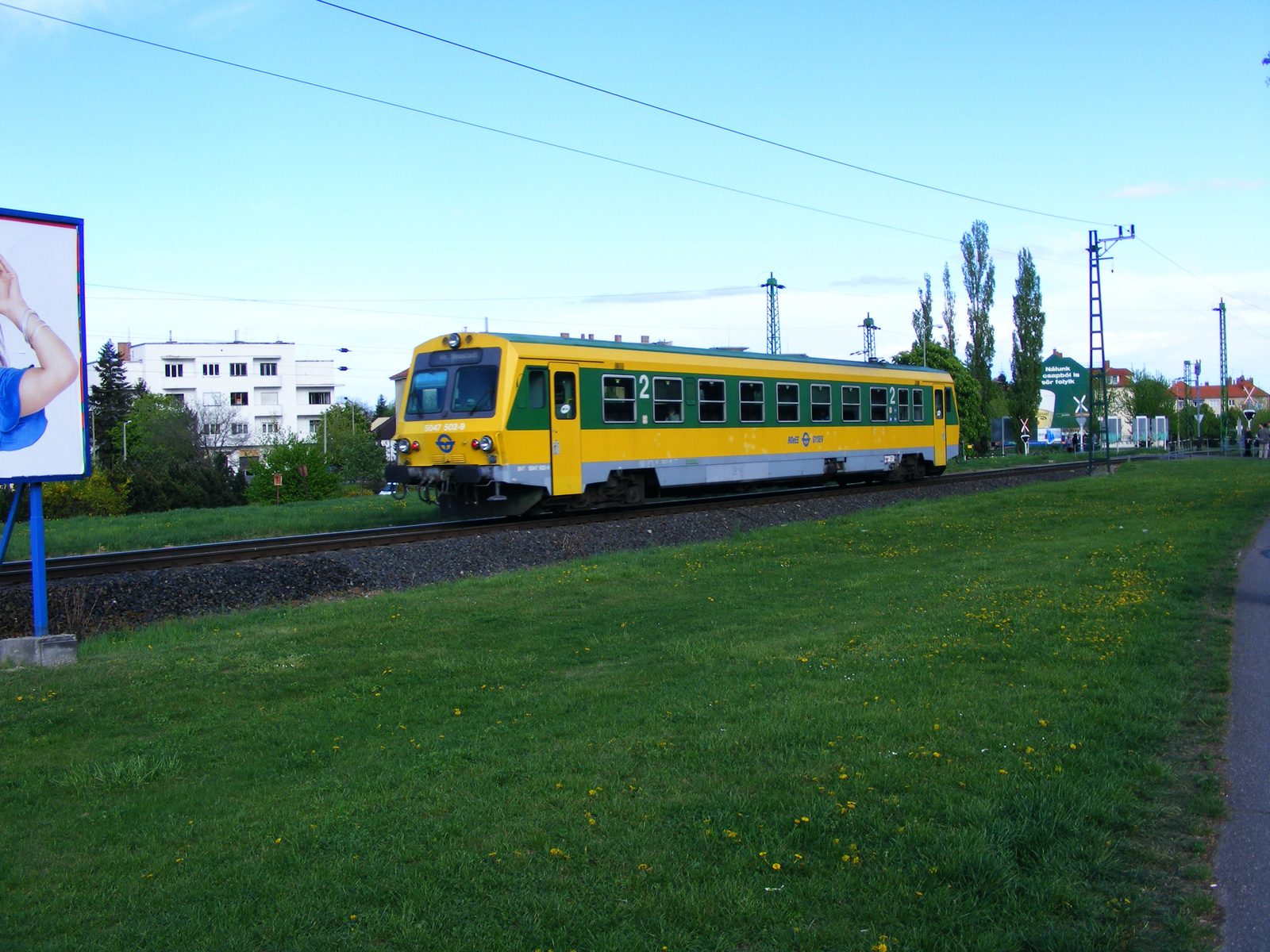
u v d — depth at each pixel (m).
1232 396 134.00
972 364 67.62
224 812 5.80
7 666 9.34
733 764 5.96
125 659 9.48
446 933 4.18
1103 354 36.47
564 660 9.23
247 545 15.76
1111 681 7.24
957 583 12.14
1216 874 4.40
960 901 4.25
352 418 78.56
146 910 4.55
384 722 7.46
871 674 7.82
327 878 4.75
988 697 6.99
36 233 9.83
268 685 8.52
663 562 15.27
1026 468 33.88
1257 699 6.86
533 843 5.02
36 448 9.75
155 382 88.88
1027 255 66.38
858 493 25.34
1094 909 4.13
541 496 19.03
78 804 5.98
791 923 4.14
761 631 10.06
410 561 15.16
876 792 5.40
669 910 4.29
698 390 21.94
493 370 18.55
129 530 22.38
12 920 4.49
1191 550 13.72
